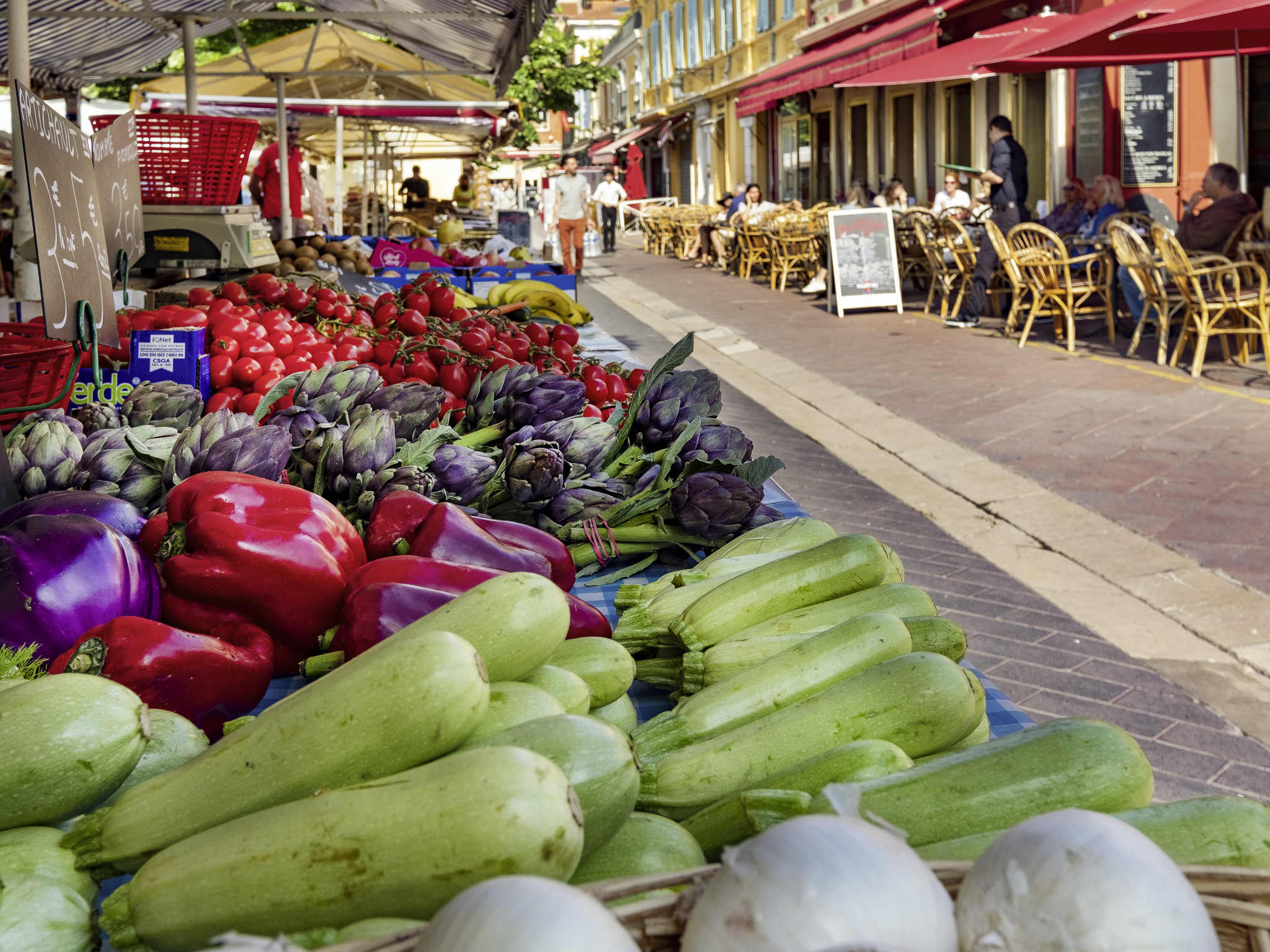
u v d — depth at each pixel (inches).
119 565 67.6
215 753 48.1
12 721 48.1
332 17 264.8
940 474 259.6
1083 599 183.9
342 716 46.9
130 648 61.1
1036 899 31.4
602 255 1055.0
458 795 41.1
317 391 100.2
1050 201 568.4
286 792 46.5
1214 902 36.3
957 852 46.5
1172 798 125.9
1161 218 471.2
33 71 327.0
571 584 82.9
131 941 43.3
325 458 87.4
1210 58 425.7
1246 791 126.7
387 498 82.9
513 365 113.7
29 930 42.5
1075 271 441.1
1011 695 149.8
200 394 107.3
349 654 67.3
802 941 29.0
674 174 1566.2
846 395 351.3
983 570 198.4
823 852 30.6
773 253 681.6
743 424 319.0
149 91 429.7
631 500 92.8
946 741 56.9
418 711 46.8
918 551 209.2
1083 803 47.9
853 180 916.6
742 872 30.9
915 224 535.2
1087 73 533.0
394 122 542.3
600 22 2244.1
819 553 73.0
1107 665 159.2
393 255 326.0
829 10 903.7
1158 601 181.5
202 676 62.2
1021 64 433.7
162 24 277.1
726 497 89.5
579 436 97.5
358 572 71.1
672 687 71.9
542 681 59.7
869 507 237.6
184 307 132.3
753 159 1176.8
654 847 48.9
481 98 544.4
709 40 1286.9
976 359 394.3
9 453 86.0
